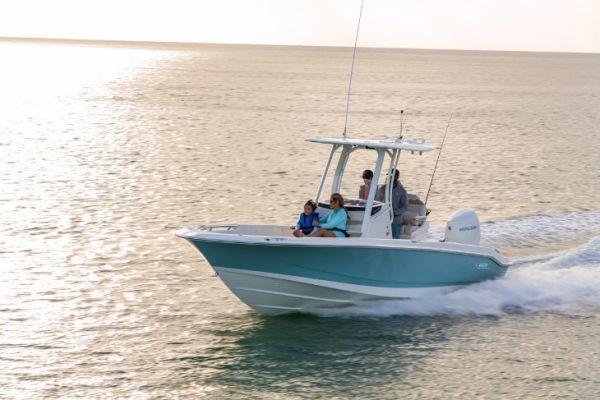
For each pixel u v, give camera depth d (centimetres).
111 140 4038
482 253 1442
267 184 2767
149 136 4250
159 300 1466
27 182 2711
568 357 1215
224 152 3625
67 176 2855
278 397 1069
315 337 1278
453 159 3578
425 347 1244
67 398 1061
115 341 1261
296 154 3584
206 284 1570
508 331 1316
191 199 2464
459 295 1439
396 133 4688
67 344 1245
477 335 1296
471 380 1128
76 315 1379
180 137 4225
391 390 1094
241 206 2370
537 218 2172
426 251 1363
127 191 2578
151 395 1073
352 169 1812
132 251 1812
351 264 1312
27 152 3503
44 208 2270
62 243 1872
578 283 1535
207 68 15075
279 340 1265
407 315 1383
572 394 1089
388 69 17012
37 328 1312
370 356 1205
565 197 2592
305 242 1258
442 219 2216
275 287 1308
